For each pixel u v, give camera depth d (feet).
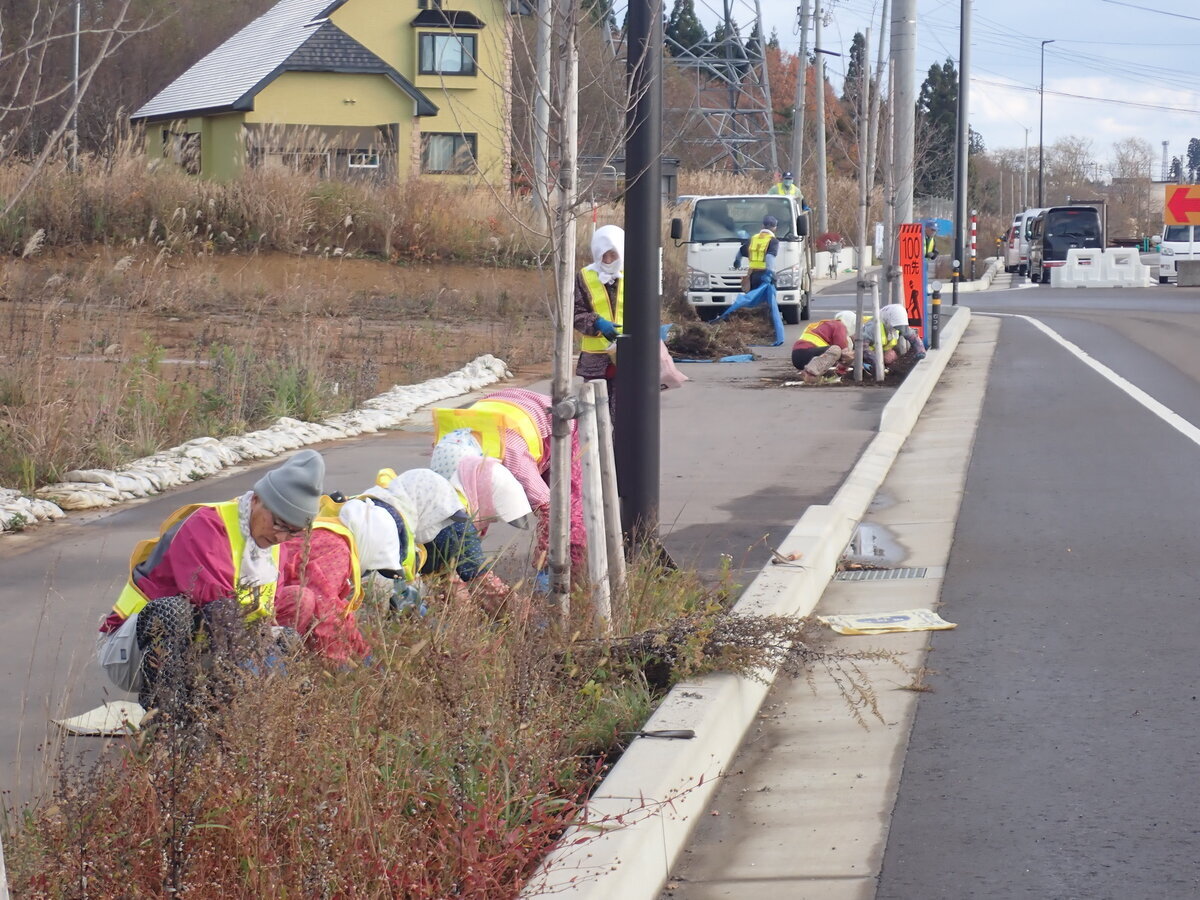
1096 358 65.62
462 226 100.37
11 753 15.78
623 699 16.84
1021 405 49.57
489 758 13.92
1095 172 449.48
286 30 151.94
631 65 22.66
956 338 74.23
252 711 12.22
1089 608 23.31
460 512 18.76
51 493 31.40
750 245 73.20
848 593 24.98
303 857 11.40
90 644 20.59
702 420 45.65
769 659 18.56
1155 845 14.42
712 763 16.30
